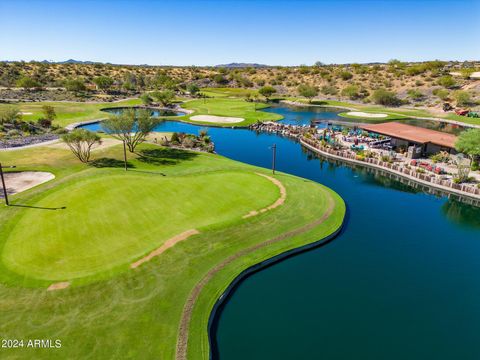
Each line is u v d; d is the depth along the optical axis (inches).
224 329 821.2
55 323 768.3
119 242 1082.7
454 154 2271.2
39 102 4638.3
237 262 1032.8
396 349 769.6
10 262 975.6
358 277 1038.4
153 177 1673.2
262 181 1660.9
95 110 4237.2
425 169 2006.6
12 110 2962.6
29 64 7780.5
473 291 990.4
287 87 6692.9
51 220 1203.9
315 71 7096.5
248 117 4040.4
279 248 1123.9
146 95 5000.0
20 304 820.6
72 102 4827.8
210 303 867.4
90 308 816.3
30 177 1721.2
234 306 900.0
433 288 999.0
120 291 877.2
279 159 2439.7
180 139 2605.8
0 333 735.7
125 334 748.0
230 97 5944.9
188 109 4658.0
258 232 1200.8
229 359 735.7
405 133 2546.8
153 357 695.7
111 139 2576.3
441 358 748.6
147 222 1209.4
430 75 5674.2
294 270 1061.1
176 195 1441.9
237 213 1312.7
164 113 4522.6
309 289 975.0
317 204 1455.5
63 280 906.1
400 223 1419.8
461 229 1376.7
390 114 4345.5
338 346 773.9
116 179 1608.0
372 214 1504.7
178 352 711.1
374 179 1994.3
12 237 1104.8
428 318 874.1
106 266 966.4
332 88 6048.2
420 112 4424.2
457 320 869.2
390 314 883.4
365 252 1184.2
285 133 3230.8
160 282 919.7
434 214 1517.0
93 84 6565.0
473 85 4958.2
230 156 2497.5
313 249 1184.2
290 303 914.7
